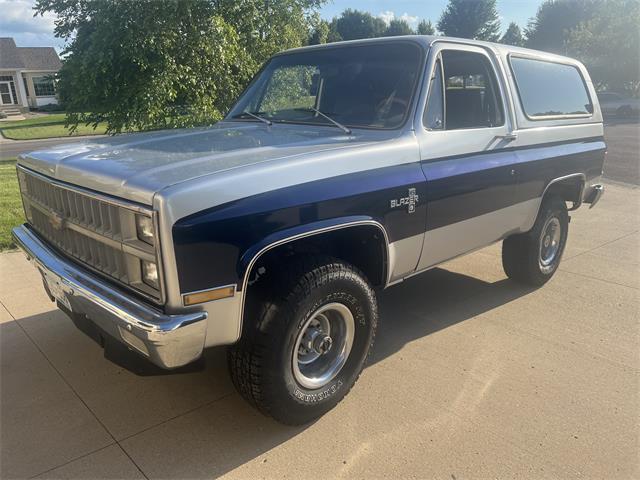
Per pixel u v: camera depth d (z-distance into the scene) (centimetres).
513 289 498
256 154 277
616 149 1697
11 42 5116
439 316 436
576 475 255
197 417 299
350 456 267
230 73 1134
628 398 319
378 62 364
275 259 275
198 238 225
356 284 288
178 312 227
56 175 288
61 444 275
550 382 336
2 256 563
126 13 970
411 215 322
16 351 368
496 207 398
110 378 337
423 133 334
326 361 297
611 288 503
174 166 253
